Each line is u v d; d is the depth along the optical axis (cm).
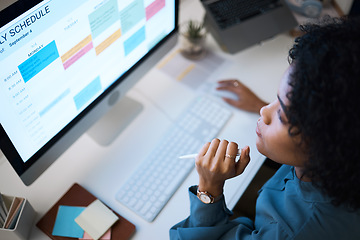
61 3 67
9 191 90
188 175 93
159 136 102
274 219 67
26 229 81
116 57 90
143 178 92
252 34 121
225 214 80
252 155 97
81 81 82
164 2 95
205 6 121
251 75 117
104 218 83
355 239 60
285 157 56
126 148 99
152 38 100
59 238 81
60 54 73
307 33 52
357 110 44
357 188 50
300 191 63
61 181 93
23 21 62
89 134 102
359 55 44
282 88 51
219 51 125
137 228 85
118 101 100
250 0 124
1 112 66
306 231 60
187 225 80
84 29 75
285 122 51
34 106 73
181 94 112
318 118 46
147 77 117
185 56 122
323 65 45
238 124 104
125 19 85
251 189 117
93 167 96
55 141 83
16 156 73
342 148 46
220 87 111
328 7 134
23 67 66
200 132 101
